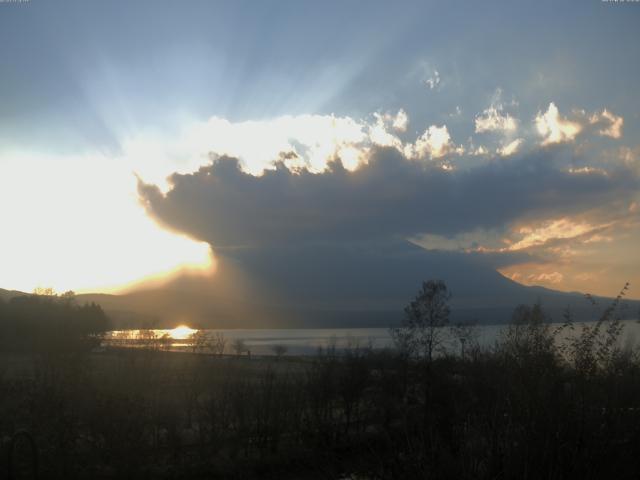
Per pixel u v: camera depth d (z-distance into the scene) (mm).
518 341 8578
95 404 23438
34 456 14758
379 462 8344
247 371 39000
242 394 31188
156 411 27547
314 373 35188
